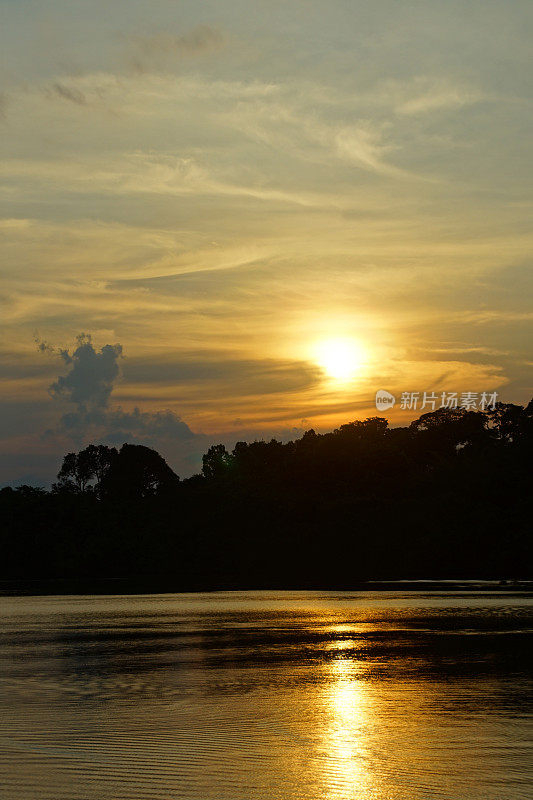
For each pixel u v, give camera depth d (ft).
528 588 291.79
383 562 425.28
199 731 67.72
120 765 56.59
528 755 59.77
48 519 485.15
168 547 467.11
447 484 450.30
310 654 119.34
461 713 75.20
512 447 455.63
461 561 399.65
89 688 90.17
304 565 447.42
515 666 105.70
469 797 49.88
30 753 59.98
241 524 474.90
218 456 591.78
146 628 164.25
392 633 147.13
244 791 50.98
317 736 66.03
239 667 106.52
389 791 51.13
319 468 497.05
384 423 568.82
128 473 579.07
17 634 154.10
